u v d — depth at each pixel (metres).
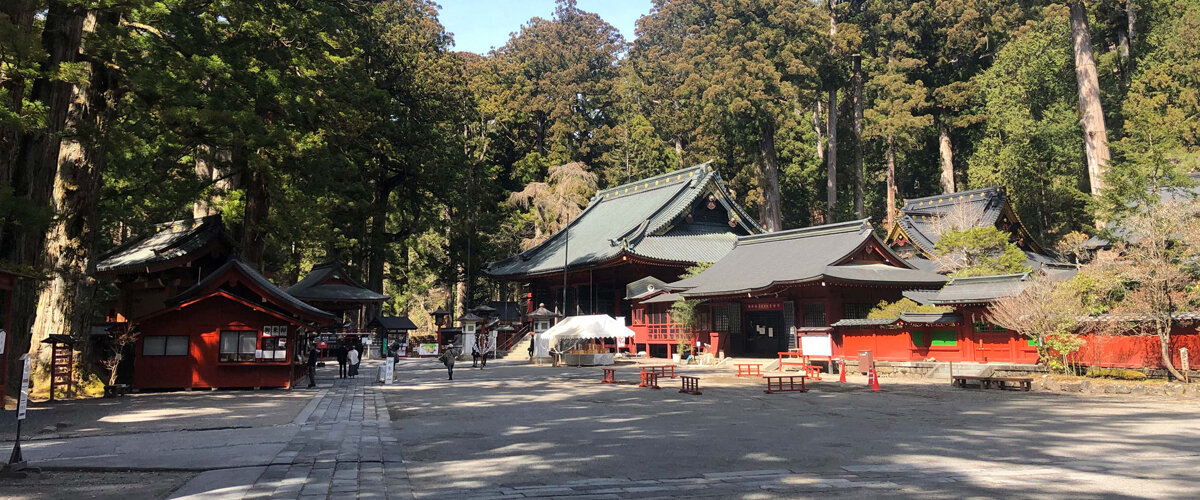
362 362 48.22
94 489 8.31
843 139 79.38
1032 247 56.47
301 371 28.06
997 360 28.94
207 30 25.38
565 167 80.62
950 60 77.38
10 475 8.90
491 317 56.53
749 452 11.62
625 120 92.69
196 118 23.14
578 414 17.61
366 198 56.69
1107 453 11.46
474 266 72.81
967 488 8.67
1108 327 24.36
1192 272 23.45
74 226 21.14
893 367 31.53
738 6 80.25
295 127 32.28
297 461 10.27
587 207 74.06
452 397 22.48
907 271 38.66
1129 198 27.05
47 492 8.14
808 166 82.31
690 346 44.66
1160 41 60.47
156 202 30.23
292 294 39.91
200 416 16.08
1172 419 16.06
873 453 11.52
